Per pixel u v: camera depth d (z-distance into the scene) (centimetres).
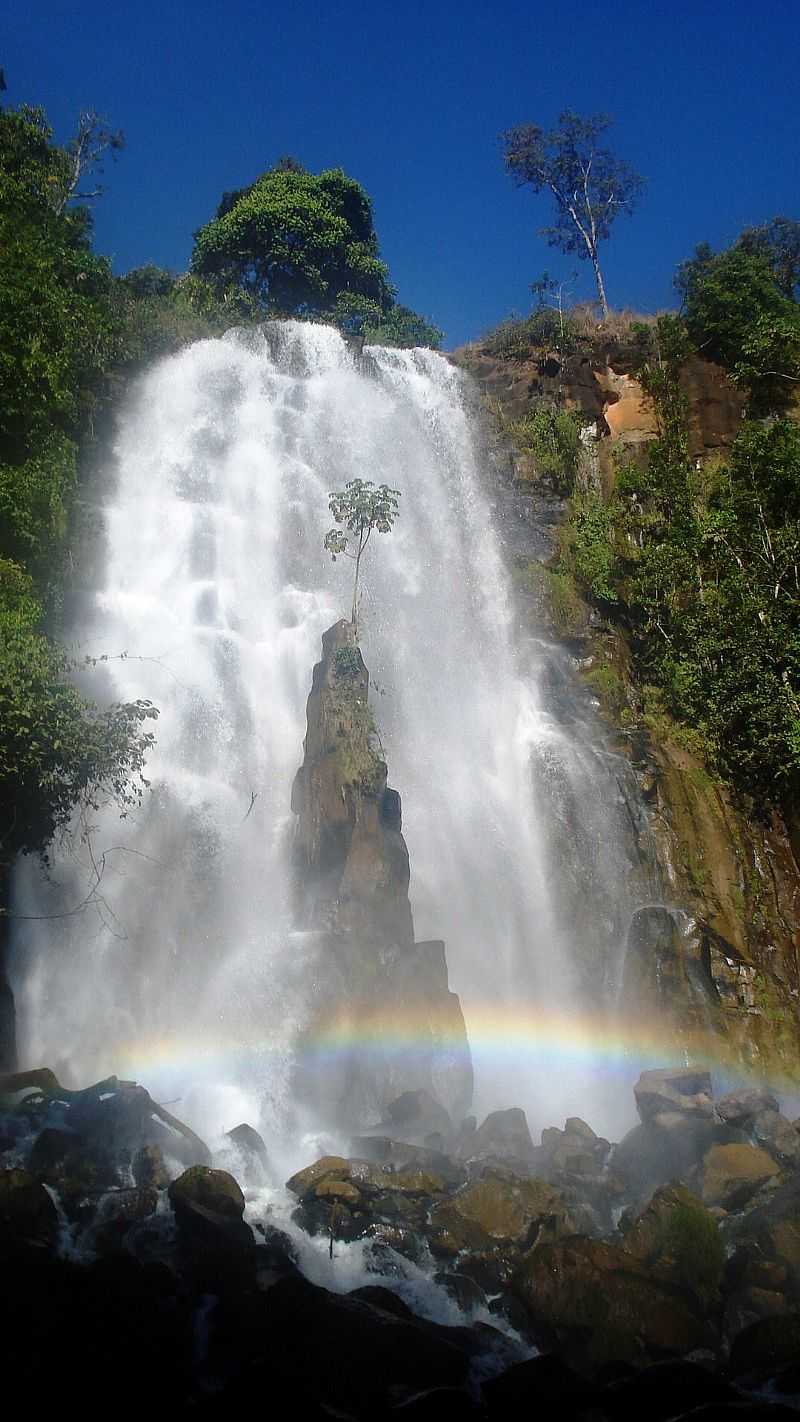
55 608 2381
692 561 3344
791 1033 2489
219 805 2358
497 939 2470
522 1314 1196
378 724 2752
